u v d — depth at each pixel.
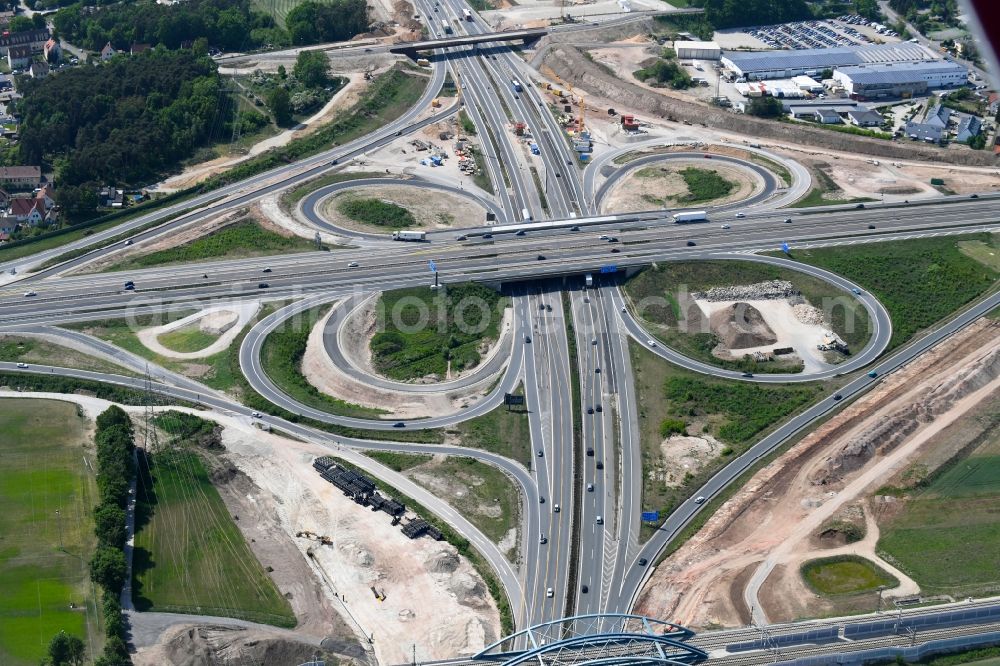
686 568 190.38
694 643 170.88
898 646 169.38
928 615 173.62
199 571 189.50
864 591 182.50
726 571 188.62
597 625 178.25
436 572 189.62
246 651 171.12
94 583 182.88
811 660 167.50
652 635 163.75
